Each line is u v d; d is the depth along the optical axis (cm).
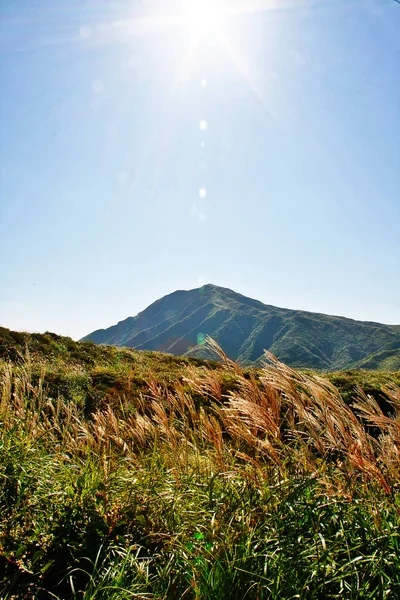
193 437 453
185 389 702
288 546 297
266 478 359
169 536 316
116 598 261
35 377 1154
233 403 388
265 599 262
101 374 1420
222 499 361
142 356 2153
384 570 280
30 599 278
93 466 414
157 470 412
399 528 303
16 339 1803
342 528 301
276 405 388
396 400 384
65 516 343
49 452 480
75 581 300
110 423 474
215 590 259
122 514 359
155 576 288
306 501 340
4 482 368
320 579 270
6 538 320
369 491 347
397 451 362
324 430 372
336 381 1494
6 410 507
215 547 301
